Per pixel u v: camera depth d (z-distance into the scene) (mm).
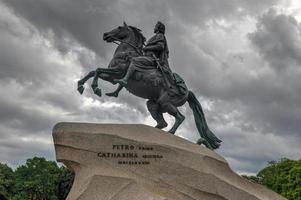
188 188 9859
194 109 12914
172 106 12344
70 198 9734
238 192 9969
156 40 12594
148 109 12727
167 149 10086
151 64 12352
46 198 36469
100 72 12203
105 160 9977
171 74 12539
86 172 9898
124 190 9578
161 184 9852
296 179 32875
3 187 35656
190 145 10367
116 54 12602
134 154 10031
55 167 38844
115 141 10094
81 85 12203
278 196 10289
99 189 9633
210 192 9859
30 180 37938
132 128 10297
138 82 12258
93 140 10109
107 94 12539
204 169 10008
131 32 12984
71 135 10148
